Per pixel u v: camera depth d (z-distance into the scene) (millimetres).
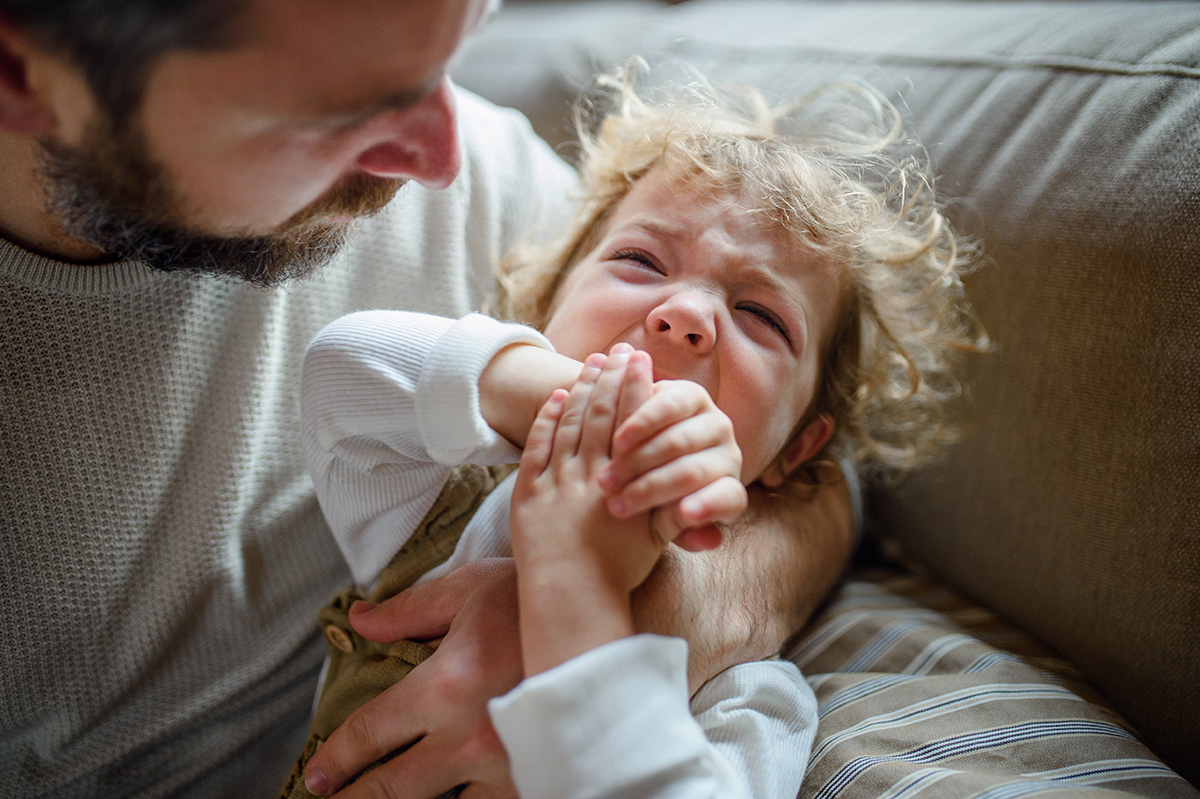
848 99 1014
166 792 764
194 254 575
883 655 762
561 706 456
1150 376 724
